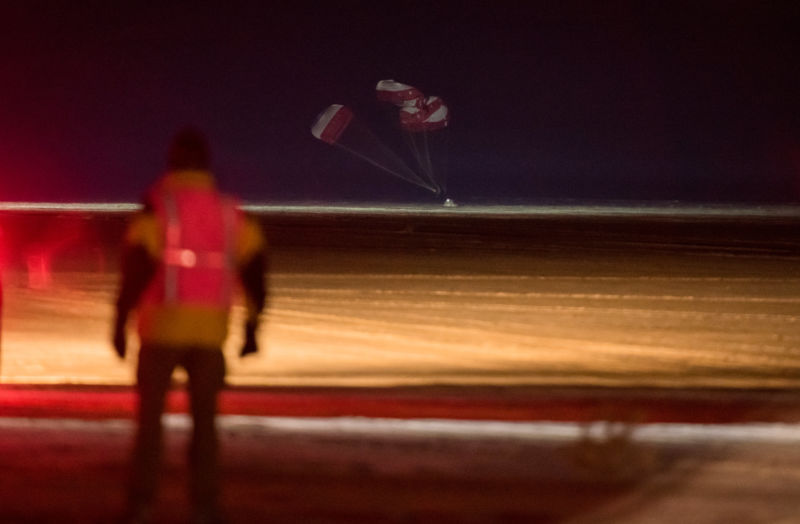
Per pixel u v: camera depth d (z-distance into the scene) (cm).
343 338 5300
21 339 5184
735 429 3366
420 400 3444
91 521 2442
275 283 7719
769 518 2516
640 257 10194
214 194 2216
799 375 4416
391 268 8881
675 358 4825
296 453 3031
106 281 7931
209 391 2219
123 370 4384
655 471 2900
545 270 8825
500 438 3216
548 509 2567
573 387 3772
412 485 2745
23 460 2933
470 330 5612
